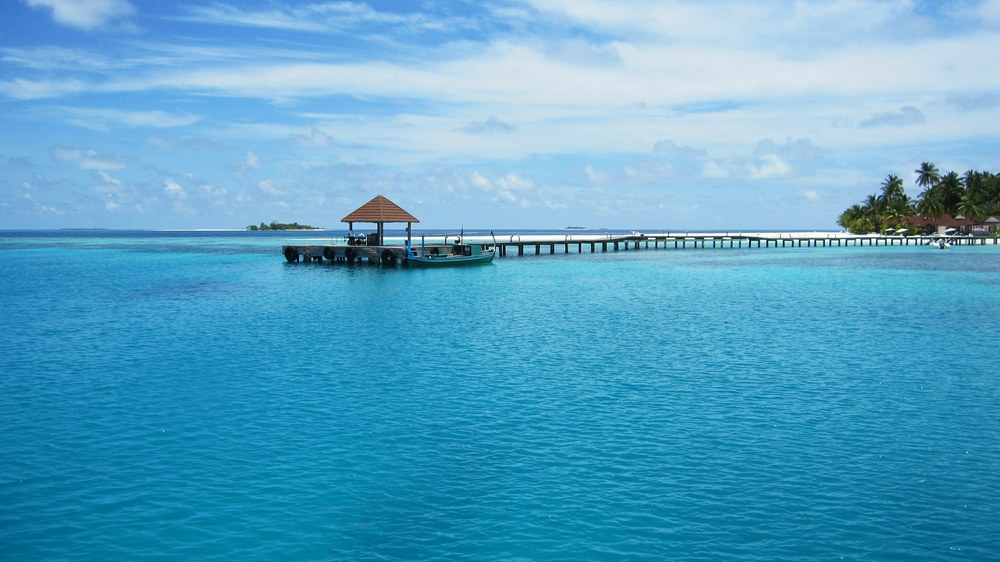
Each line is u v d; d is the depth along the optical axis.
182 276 57.41
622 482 12.95
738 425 16.09
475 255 70.94
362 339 27.03
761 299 40.50
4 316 33.47
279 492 12.66
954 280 52.34
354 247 66.19
